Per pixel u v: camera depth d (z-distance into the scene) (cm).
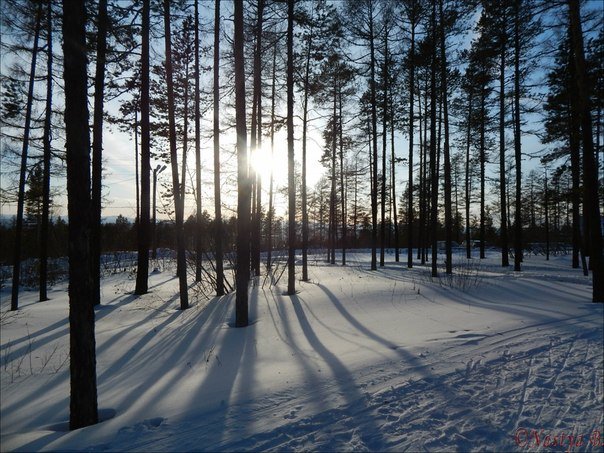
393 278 1538
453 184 3503
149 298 1207
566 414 380
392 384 452
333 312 888
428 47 1518
